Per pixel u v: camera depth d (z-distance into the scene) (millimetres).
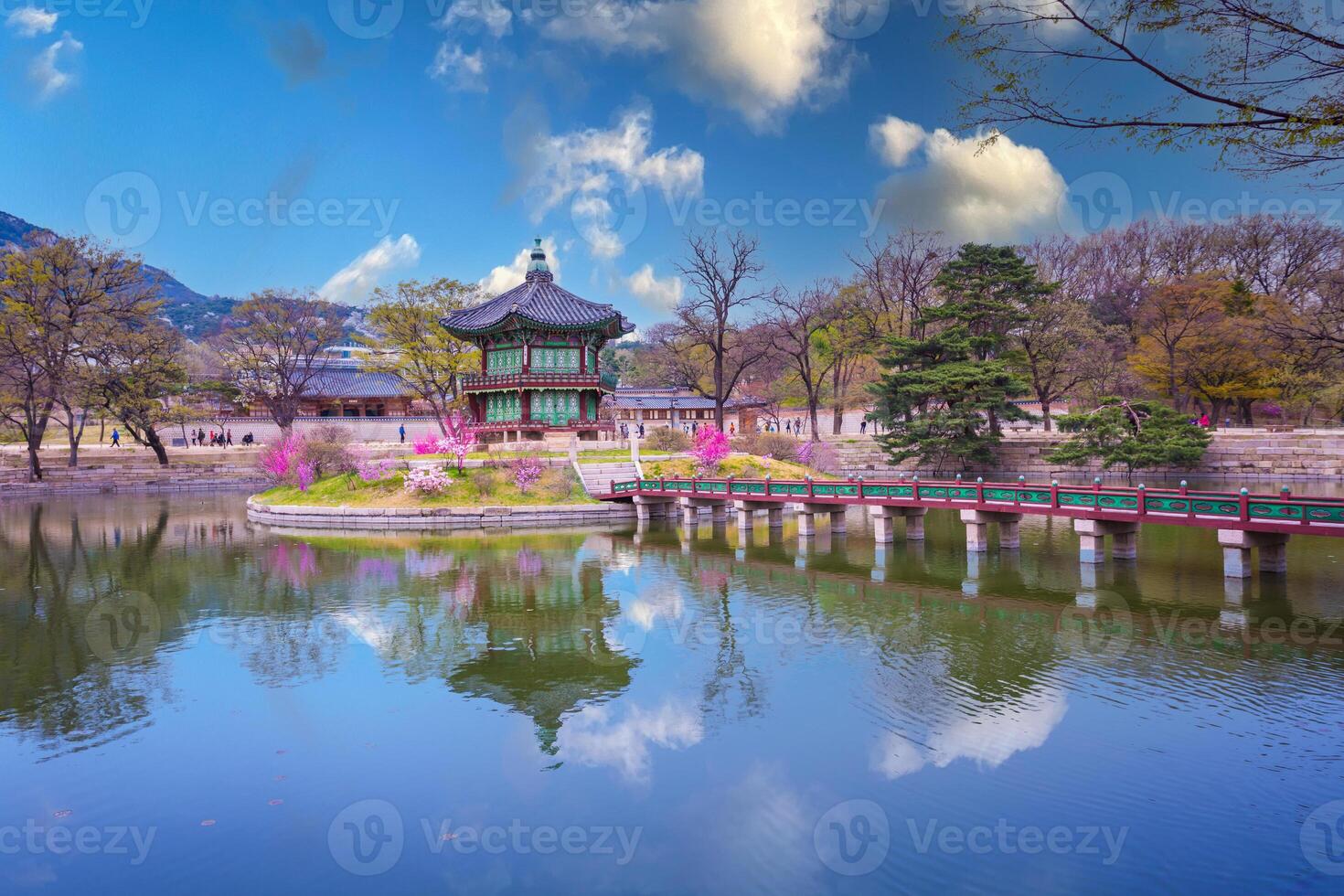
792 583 24078
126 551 31516
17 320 58500
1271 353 50844
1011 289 59562
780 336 69562
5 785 11523
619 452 49562
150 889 9016
